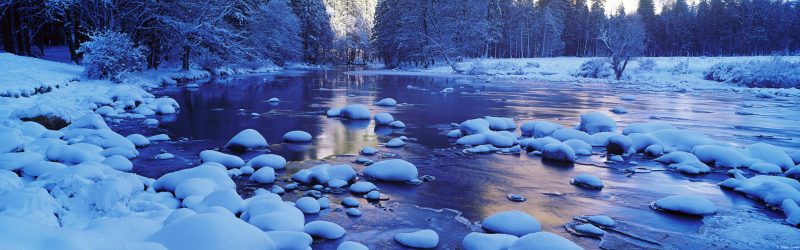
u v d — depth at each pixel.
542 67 52.34
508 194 7.43
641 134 11.24
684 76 41.34
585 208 6.80
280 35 60.22
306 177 7.76
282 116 16.50
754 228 6.05
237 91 26.67
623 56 43.41
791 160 9.63
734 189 7.81
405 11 62.78
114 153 9.29
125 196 5.69
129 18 29.45
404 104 21.09
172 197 6.46
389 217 6.22
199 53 40.44
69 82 20.59
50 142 9.59
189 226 4.16
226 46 36.84
